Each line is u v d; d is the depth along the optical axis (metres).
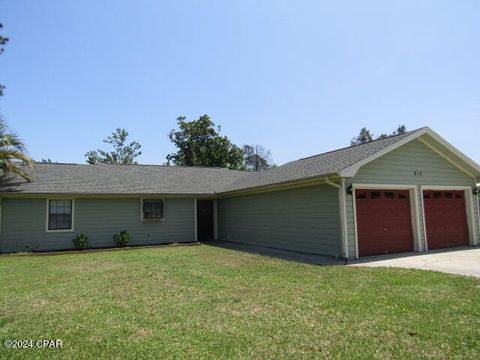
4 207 14.51
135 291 6.64
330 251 11.03
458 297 5.82
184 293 6.42
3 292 6.71
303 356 3.66
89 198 15.97
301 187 12.50
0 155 14.65
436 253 11.62
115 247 15.96
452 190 13.46
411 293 6.13
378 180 11.44
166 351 3.83
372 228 11.32
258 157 57.62
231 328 4.52
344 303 5.54
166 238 17.33
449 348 3.81
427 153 12.76
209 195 17.89
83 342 4.14
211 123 40.47
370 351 3.76
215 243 16.95
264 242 14.71
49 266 10.13
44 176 16.55
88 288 6.97
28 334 4.42
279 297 5.99
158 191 16.92
